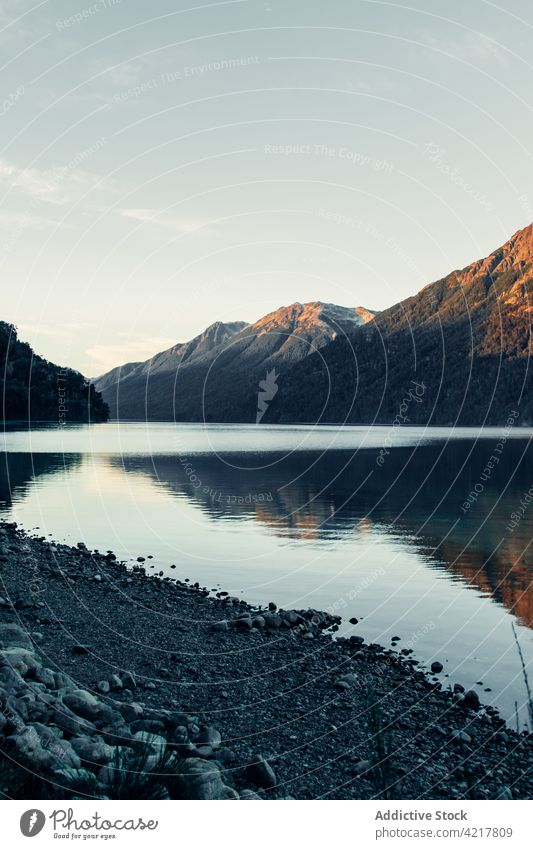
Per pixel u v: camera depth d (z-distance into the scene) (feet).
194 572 58.90
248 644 38.04
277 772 22.77
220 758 23.11
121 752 20.66
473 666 35.99
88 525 83.46
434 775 23.70
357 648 38.58
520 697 31.71
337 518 93.91
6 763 17.89
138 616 41.93
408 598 50.70
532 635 41.37
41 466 168.86
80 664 31.71
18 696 23.67
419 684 32.94
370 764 23.39
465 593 52.19
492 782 23.30
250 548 70.69
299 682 32.27
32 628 37.24
